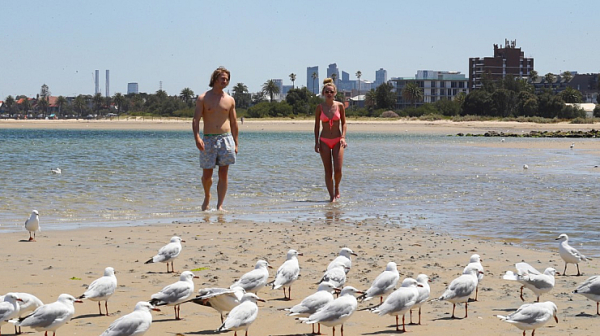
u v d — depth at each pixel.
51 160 45.44
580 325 9.91
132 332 8.70
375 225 19.47
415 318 10.42
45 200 24.12
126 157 49.53
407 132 117.62
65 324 9.84
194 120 22.53
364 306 11.22
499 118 165.50
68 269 13.34
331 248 15.78
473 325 9.96
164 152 57.19
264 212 22.19
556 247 16.14
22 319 9.02
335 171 25.39
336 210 22.75
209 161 22.48
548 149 63.16
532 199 25.34
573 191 27.94
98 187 28.25
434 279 12.71
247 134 109.94
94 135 111.44
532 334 9.27
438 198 25.84
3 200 23.94
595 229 18.64
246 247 15.81
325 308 9.23
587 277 13.05
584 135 92.75
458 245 16.25
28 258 14.37
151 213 21.66
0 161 43.94
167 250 12.95
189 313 10.67
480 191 28.14
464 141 82.00
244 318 8.98
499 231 18.42
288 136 100.75
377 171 37.84
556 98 168.88
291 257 12.04
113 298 11.26
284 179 32.47
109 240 16.66
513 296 11.61
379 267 13.73
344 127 25.64
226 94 22.83
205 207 22.64
